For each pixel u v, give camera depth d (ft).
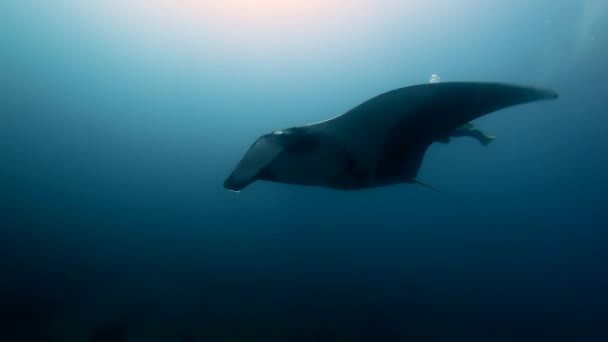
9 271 41.11
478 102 7.52
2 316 30.99
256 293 32.37
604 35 62.75
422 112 8.01
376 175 8.98
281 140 6.97
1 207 68.33
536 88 6.93
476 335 28.07
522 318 31.14
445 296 34.40
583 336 28.48
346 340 25.52
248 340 25.16
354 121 8.08
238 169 5.95
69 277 39.75
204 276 37.86
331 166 8.36
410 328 27.89
